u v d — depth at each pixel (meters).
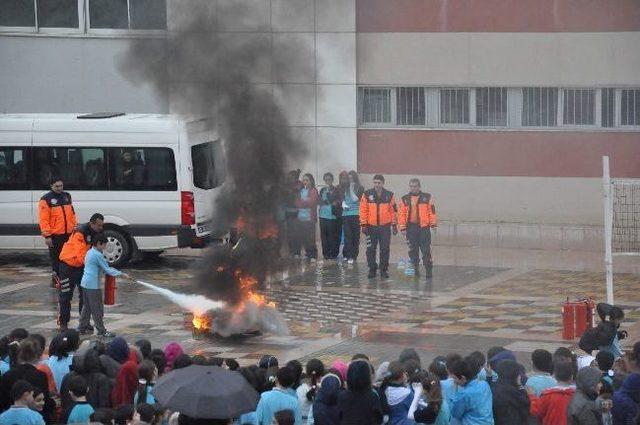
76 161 29.66
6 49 35.22
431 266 28.44
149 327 23.70
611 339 17.44
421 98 32.84
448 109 32.72
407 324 23.73
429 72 32.62
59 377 15.62
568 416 13.52
